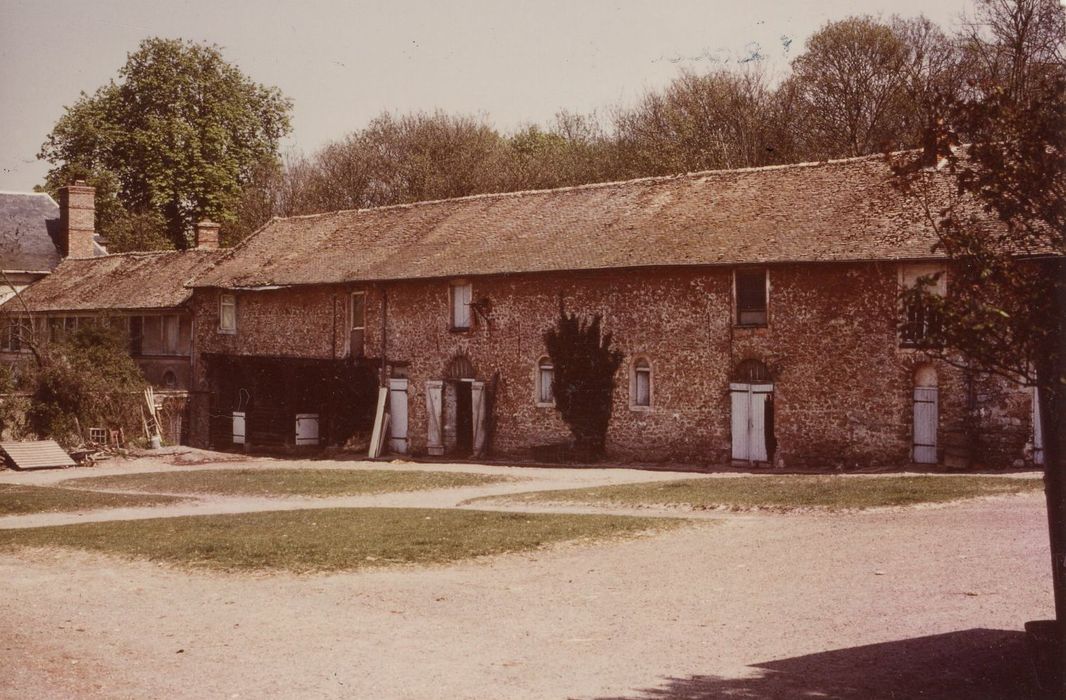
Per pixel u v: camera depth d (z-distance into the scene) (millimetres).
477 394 36844
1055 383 8492
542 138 68188
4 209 61406
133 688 9773
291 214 67250
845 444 29766
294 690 9508
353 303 41188
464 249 38375
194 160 65500
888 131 45938
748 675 9461
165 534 19703
